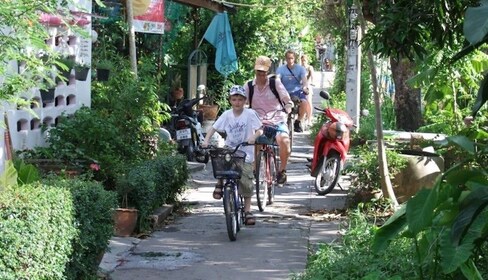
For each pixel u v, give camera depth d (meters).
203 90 25.81
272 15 31.45
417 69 15.05
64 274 8.61
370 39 10.65
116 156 14.16
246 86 15.97
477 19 5.31
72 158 13.34
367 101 31.50
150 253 11.57
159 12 20.62
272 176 15.65
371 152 14.86
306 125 30.80
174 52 28.61
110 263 10.88
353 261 9.76
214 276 10.46
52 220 8.22
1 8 7.84
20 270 7.69
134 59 17.16
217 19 26.03
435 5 10.07
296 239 12.66
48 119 13.98
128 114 15.34
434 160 14.62
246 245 12.23
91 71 16.42
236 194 12.70
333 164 16.41
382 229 7.71
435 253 7.88
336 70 41.31
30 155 12.91
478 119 14.73
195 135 21.86
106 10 19.91
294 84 23.84
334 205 15.55
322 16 32.22
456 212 7.34
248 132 13.23
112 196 9.71
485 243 8.18
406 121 23.91
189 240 12.50
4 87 8.47
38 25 8.62
